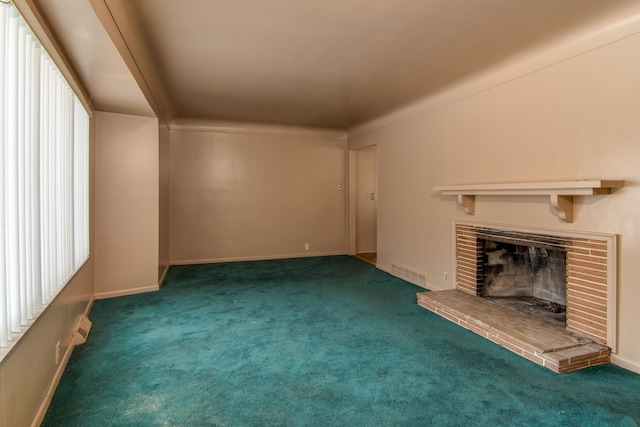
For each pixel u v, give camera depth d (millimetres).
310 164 6574
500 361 2449
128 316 3377
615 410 1889
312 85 3908
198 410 1892
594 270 2500
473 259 3631
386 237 5359
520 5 2250
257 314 3436
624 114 2342
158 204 4293
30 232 1699
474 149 3637
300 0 2215
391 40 2779
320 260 6242
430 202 4336
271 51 2994
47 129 2021
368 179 6926
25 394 1621
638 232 2271
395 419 1821
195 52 3014
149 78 3504
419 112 4527
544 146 2898
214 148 5949
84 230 3250
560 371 2264
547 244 2844
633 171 2299
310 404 1950
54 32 2025
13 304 1502
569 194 2506
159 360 2471
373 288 4395
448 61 3184
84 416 1835
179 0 2201
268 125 6168
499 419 1820
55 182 2180
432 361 2457
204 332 2980
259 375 2266
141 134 4148
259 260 6223
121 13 2268
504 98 3277
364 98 4387
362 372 2307
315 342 2777
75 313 2830
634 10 2254
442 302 3416
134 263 4160
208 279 4844
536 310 3178
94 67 2596
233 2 2236
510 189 2971
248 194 6176
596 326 2498
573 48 2660
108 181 3986
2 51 1407
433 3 2240
